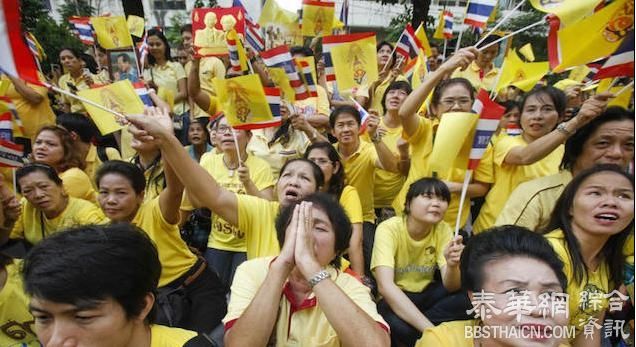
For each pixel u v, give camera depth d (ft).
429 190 8.84
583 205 6.18
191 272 8.71
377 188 13.58
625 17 7.31
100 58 24.82
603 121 7.82
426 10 33.14
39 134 11.21
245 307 5.86
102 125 8.86
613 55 7.58
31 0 31.53
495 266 4.74
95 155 13.57
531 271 4.58
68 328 3.93
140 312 4.32
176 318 8.18
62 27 33.19
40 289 3.82
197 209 12.39
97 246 4.02
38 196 8.84
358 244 10.11
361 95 16.83
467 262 5.18
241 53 13.23
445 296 9.04
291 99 13.41
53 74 25.59
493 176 10.75
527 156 9.44
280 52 12.82
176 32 47.34
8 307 6.40
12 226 9.05
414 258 9.41
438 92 11.19
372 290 9.95
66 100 21.81
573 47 7.68
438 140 7.36
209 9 16.66
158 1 58.85
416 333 8.44
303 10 16.48
